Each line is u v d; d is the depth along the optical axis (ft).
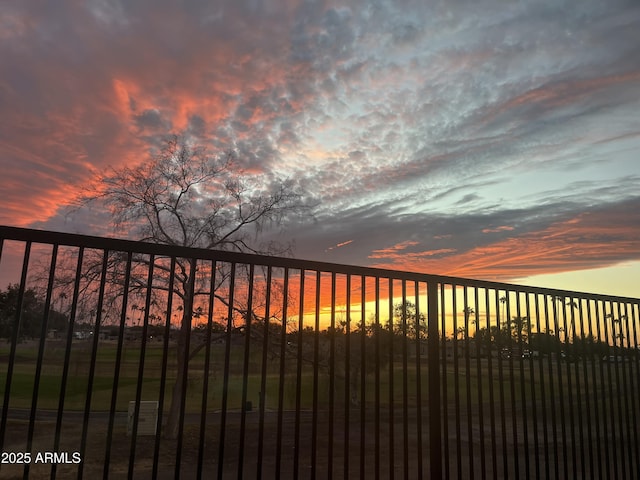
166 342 8.45
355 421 42.73
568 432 33.73
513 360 13.56
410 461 30.63
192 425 42.24
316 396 9.76
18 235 7.66
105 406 51.16
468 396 12.06
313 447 9.57
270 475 27.43
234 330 35.04
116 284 37.99
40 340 7.61
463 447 32.09
